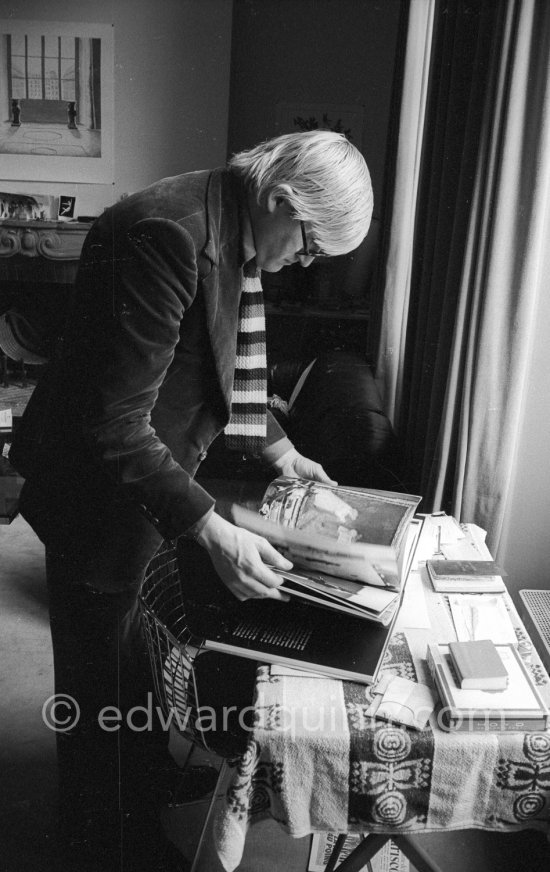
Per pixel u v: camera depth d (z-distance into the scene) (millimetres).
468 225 1775
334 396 2779
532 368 1860
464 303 1810
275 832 1707
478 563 1440
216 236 1179
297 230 1197
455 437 1902
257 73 5258
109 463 1161
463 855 1612
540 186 1654
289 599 1157
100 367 1141
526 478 1946
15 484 2738
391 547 1142
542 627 1579
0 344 4883
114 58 5059
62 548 1390
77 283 1201
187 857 1613
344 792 1046
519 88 1615
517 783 1035
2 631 2533
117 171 5258
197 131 5207
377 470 1995
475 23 2023
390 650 1202
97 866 1607
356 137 5324
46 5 4977
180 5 4988
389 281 3291
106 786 1592
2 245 5000
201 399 1306
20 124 5164
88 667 1505
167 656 1379
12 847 1653
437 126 2355
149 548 1399
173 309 1134
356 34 5164
